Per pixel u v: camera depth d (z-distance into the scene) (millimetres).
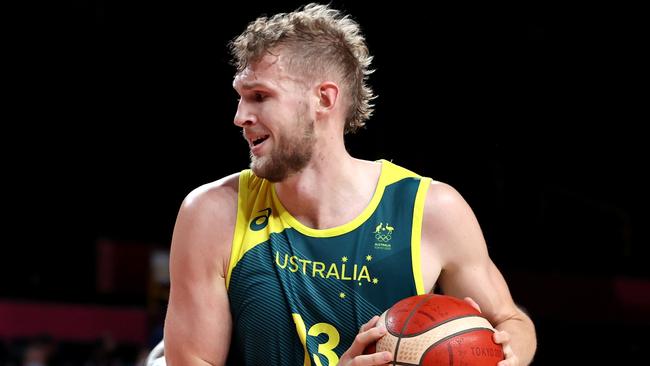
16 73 14516
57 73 14805
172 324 3107
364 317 2998
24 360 11883
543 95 15750
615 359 15539
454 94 15180
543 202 16312
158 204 16250
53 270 14938
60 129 15312
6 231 14664
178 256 3143
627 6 14742
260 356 3057
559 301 16156
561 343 15602
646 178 16500
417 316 2723
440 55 14938
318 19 3119
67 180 15578
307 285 3020
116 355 12891
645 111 16062
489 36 15031
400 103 14688
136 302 15180
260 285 3043
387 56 14492
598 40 15344
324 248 3055
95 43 14664
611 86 15891
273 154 2998
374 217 3102
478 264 3170
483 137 15500
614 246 16469
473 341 2689
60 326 13945
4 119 14766
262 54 2986
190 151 15969
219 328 3090
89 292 14625
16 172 15078
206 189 3244
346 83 3135
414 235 3076
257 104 3002
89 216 15656
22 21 14039
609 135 16328
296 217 3135
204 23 14625
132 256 15766
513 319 3201
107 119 15555
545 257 16219
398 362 2656
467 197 15539
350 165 3162
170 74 15305
